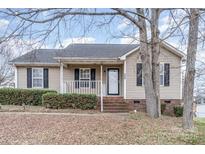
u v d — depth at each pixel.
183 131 9.71
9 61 20.94
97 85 20.75
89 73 21.41
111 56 20.02
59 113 15.58
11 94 19.56
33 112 15.88
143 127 10.26
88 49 21.77
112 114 15.50
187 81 10.37
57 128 9.91
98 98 18.95
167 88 19.55
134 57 19.58
